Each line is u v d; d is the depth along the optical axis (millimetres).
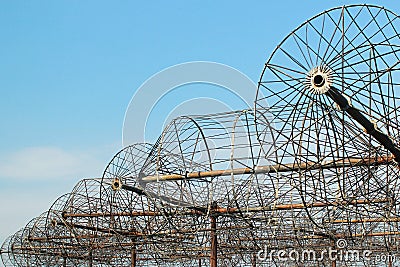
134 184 30406
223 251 41062
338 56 16344
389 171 21719
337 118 17672
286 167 21203
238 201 28109
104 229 35219
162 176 25531
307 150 19594
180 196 27406
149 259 44688
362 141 19359
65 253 42250
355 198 20797
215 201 27703
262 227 32000
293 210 31594
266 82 18062
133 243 33812
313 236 36281
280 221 33594
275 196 27953
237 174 23625
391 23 16875
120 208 32781
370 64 17344
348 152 19875
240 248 38062
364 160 20281
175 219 29781
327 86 16000
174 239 33875
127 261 45875
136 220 34281
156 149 26156
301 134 18281
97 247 38219
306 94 16984
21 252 46312
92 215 34594
